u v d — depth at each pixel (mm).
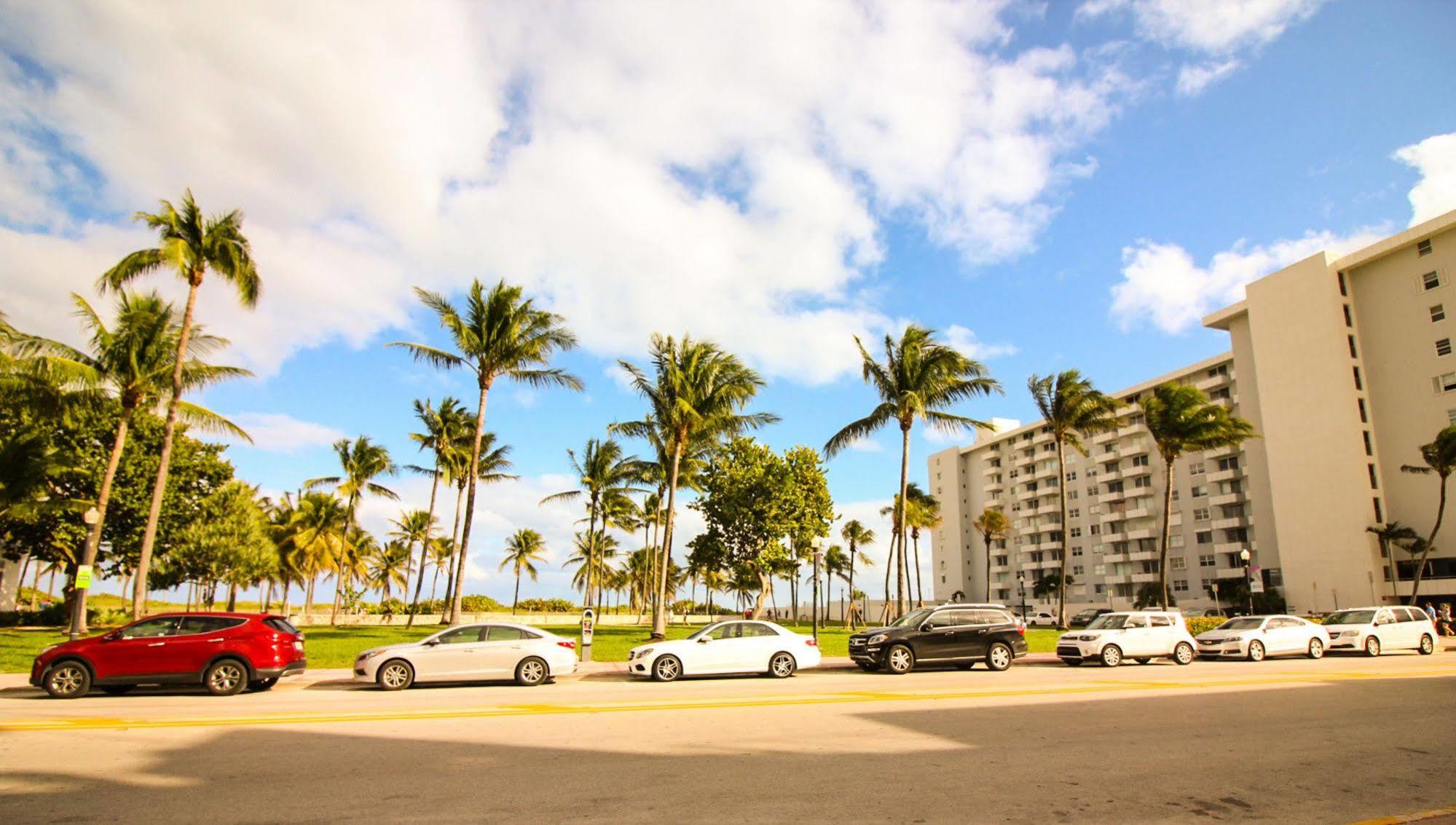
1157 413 42531
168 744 8969
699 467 38188
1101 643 22000
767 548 37625
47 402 23484
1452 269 52312
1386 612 26203
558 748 8797
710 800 6477
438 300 28609
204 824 5754
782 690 15383
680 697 14125
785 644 18953
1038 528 91250
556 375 29953
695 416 31000
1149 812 6156
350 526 53719
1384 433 55062
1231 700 13180
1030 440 95000
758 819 5902
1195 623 36406
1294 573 57688
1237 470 68125
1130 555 78250
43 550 37312
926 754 8391
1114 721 10852
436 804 6340
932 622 20641
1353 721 10859
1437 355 52625
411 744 9023
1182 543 72750
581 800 6453
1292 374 59406
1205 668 20797
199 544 40719
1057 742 9148
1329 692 14328
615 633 36625
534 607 68125
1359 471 54281
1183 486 73375
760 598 38438
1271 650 23922
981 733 9836
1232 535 67750
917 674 19578
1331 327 57125
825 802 6406
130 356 23797
